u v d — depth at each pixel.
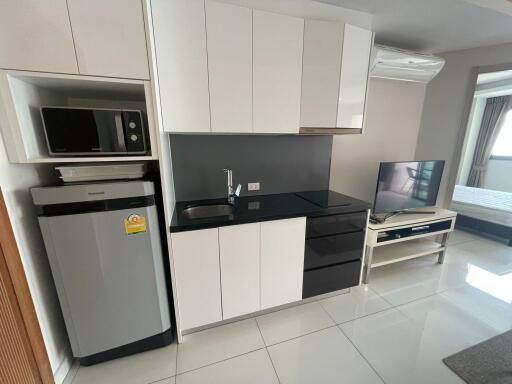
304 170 2.28
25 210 1.15
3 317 0.96
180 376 1.35
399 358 1.46
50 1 0.96
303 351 1.51
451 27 2.02
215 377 1.34
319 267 1.85
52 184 1.28
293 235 1.67
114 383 1.30
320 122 1.79
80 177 1.24
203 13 1.34
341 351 1.51
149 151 1.36
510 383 1.30
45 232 1.13
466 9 1.72
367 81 1.89
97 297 1.28
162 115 1.39
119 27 1.06
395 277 2.36
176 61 1.35
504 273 2.44
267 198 2.06
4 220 0.99
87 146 1.19
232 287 1.59
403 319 1.79
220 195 2.02
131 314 1.37
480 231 3.35
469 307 1.93
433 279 2.33
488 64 2.43
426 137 2.90
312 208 1.75
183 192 1.91
